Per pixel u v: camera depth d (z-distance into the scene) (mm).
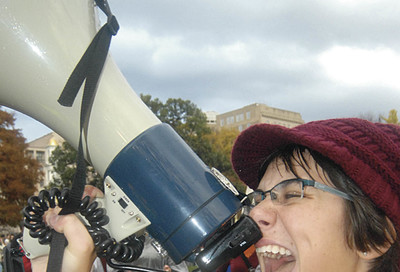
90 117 1221
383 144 1020
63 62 1172
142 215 1219
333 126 1072
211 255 1197
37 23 1156
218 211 1188
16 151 27109
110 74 1269
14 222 27047
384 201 990
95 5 1287
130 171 1209
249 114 63625
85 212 1223
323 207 1071
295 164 1178
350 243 1056
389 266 1096
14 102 1270
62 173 28578
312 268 1058
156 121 1306
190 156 1258
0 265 2984
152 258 3389
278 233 1158
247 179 1431
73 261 1175
